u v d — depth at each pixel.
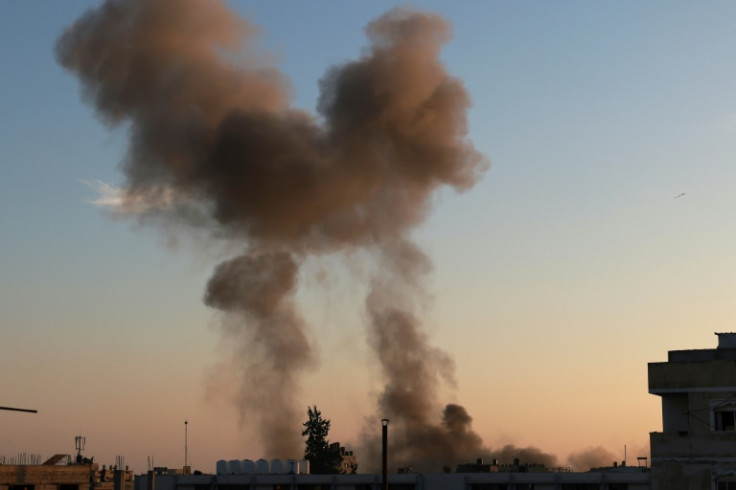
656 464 62.44
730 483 60.38
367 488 79.12
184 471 103.94
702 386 61.91
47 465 83.00
